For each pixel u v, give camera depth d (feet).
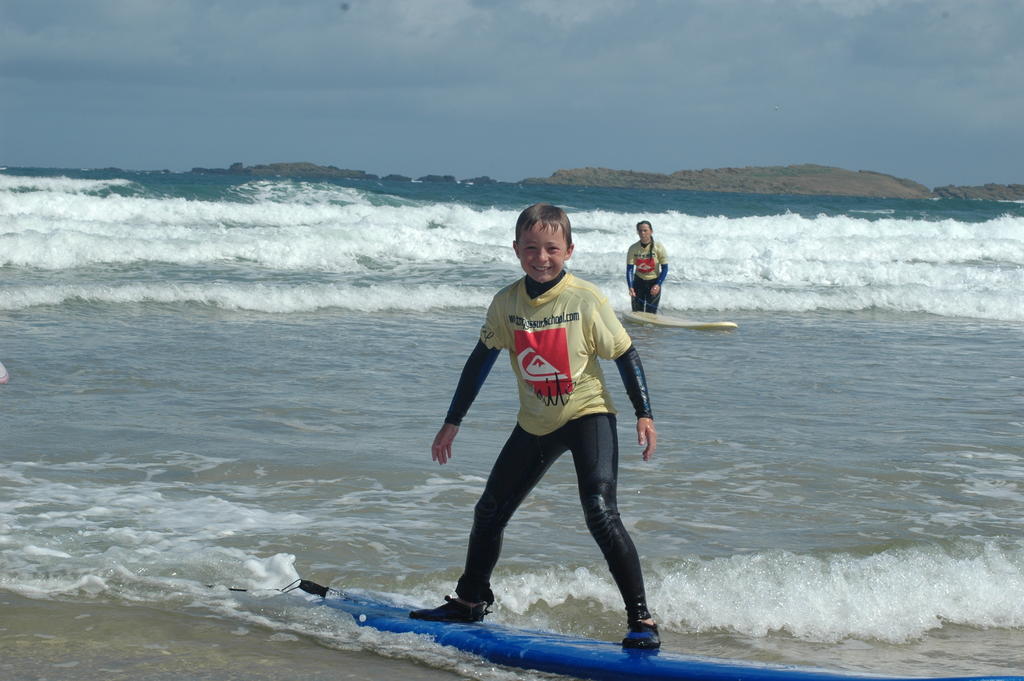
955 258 83.41
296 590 13.92
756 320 50.21
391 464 20.71
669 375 32.91
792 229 105.19
